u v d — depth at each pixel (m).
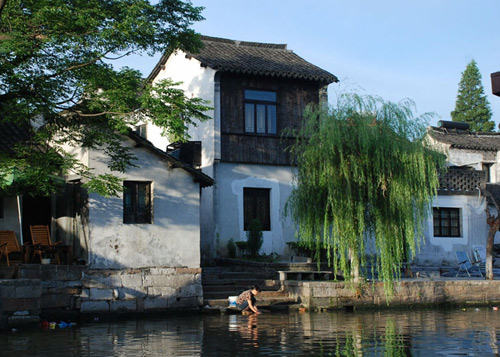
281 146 23.69
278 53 26.28
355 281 18.31
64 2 14.05
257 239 21.70
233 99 23.11
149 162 17.67
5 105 14.34
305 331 13.38
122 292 16.58
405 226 17.92
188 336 12.62
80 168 16.89
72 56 14.66
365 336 12.60
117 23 13.97
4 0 13.18
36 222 18.06
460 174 27.17
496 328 13.92
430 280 19.84
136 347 11.20
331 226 18.64
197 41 16.02
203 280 19.17
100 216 16.75
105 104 14.97
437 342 11.80
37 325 14.36
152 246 17.41
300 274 19.78
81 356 10.27
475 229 27.09
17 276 14.84
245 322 15.11
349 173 17.72
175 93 14.94
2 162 14.29
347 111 17.91
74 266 16.03
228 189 22.69
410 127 17.89
